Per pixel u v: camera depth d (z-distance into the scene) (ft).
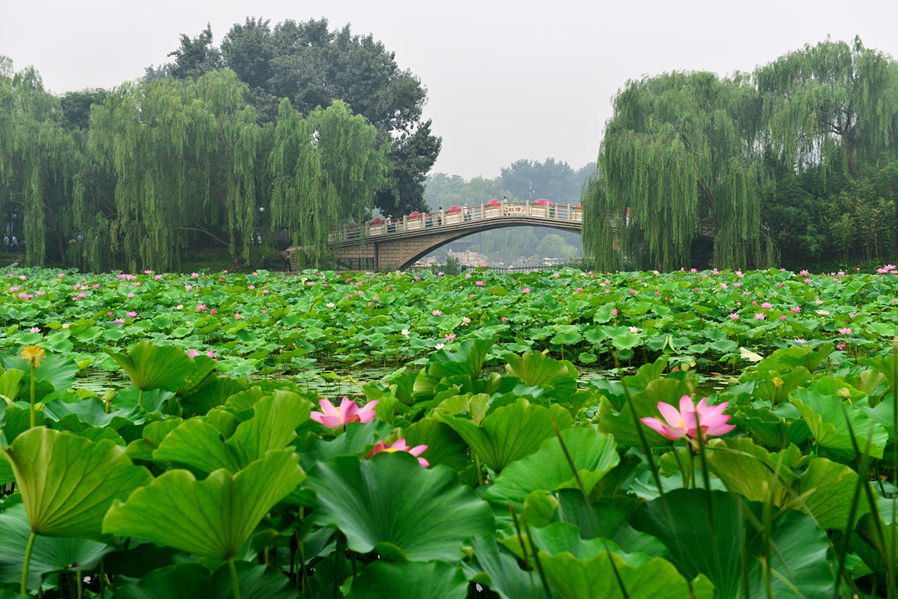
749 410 6.20
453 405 6.19
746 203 79.25
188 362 7.43
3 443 4.90
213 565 3.54
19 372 7.23
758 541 3.24
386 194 145.48
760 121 94.58
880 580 3.72
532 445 4.81
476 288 39.78
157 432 4.80
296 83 150.30
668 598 2.49
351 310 34.09
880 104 89.56
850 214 94.63
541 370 9.05
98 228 95.61
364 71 151.43
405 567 3.12
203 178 97.50
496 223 124.77
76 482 3.16
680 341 21.22
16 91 101.76
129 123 88.53
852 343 21.17
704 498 3.41
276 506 3.71
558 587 2.61
